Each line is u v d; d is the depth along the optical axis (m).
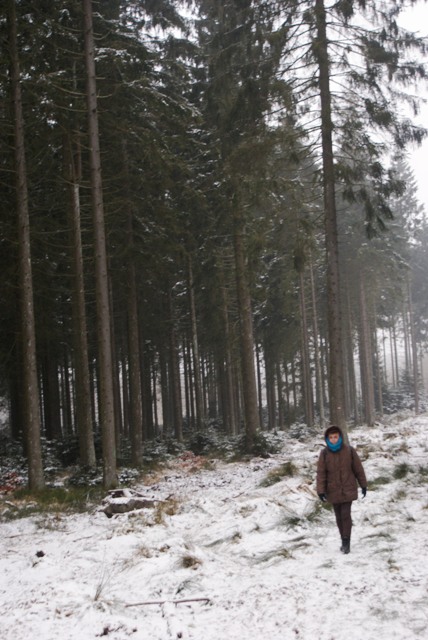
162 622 5.10
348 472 6.96
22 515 11.30
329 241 15.16
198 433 25.38
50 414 24.05
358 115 14.71
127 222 18.83
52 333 19.81
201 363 40.06
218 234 22.62
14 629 5.16
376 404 51.84
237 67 16.25
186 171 18.34
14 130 13.88
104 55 15.45
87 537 8.72
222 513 9.39
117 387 25.47
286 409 40.03
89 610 5.40
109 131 16.80
